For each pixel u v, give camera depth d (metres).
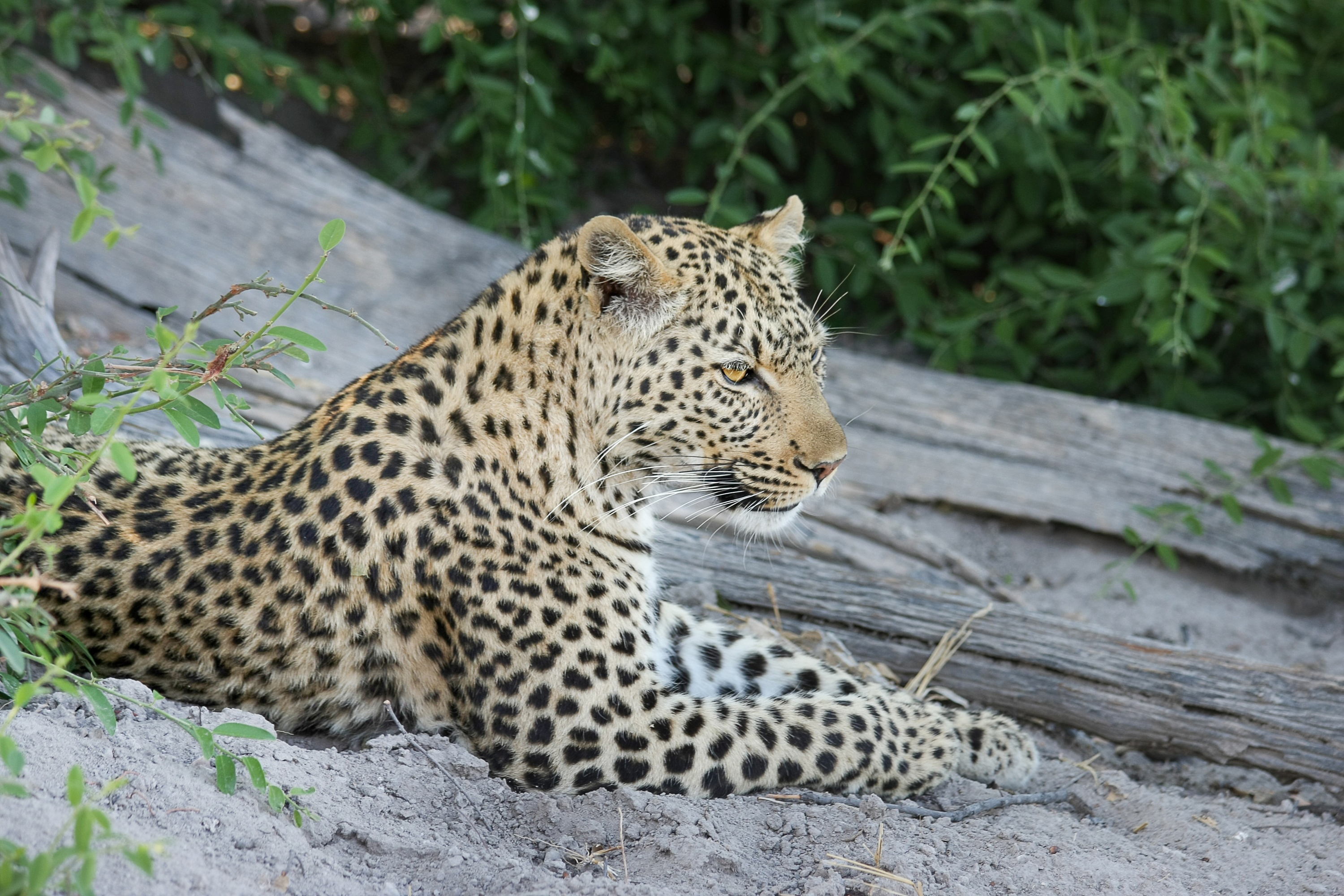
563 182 15.84
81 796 4.41
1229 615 11.91
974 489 12.82
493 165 15.17
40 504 6.96
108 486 7.27
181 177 13.81
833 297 15.99
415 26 18.73
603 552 7.56
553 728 7.04
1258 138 12.95
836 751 7.42
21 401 6.02
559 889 5.96
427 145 17.58
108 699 5.48
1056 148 15.34
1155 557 12.58
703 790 7.18
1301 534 12.30
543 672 7.06
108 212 4.84
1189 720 8.72
